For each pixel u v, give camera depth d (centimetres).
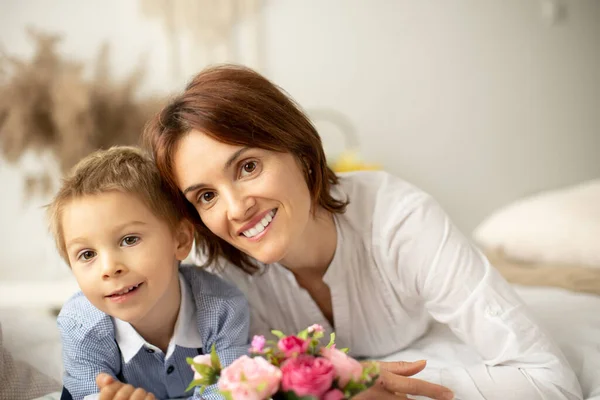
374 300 106
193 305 96
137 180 85
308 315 108
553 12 264
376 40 264
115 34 254
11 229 241
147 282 82
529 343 87
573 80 271
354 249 102
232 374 55
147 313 89
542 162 273
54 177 233
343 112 266
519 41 266
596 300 137
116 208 81
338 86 265
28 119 221
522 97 269
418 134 268
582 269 168
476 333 90
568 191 220
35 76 224
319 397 54
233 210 80
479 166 271
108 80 241
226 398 55
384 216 101
